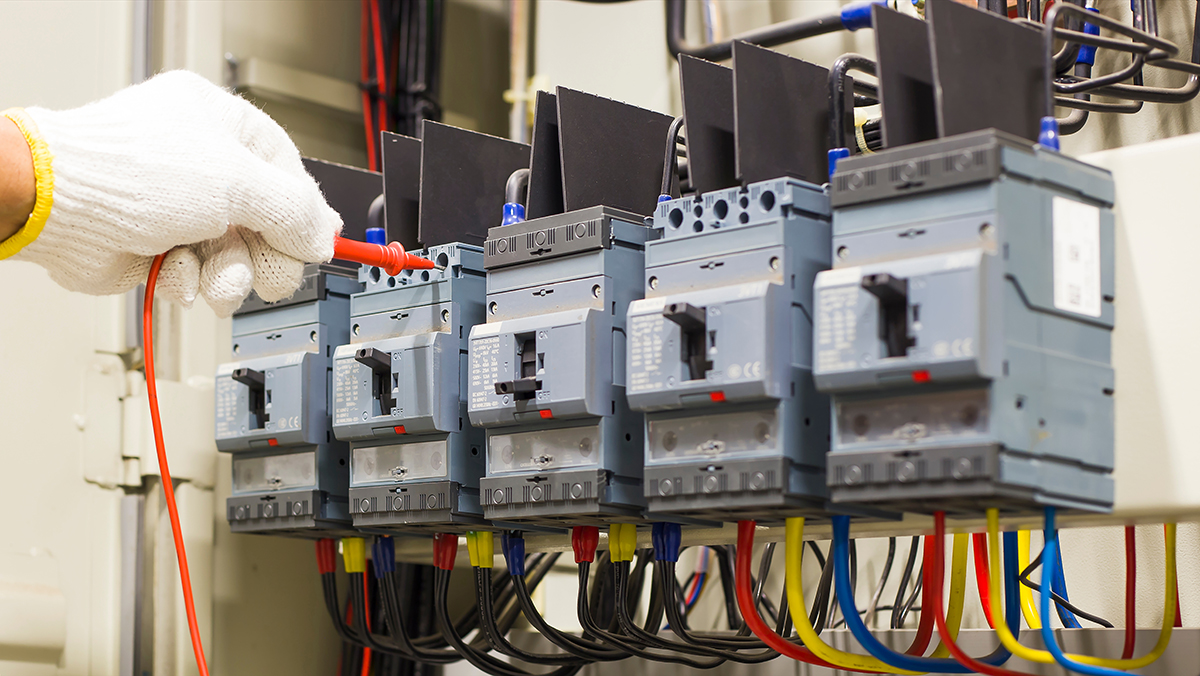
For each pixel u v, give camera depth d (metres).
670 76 1.97
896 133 1.01
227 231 1.20
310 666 1.77
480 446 1.31
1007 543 1.12
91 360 1.60
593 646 1.40
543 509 1.16
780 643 1.12
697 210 1.11
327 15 1.97
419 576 1.80
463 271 1.32
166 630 1.60
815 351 0.96
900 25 1.04
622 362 1.16
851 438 0.96
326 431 1.44
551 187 1.31
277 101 1.87
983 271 0.89
